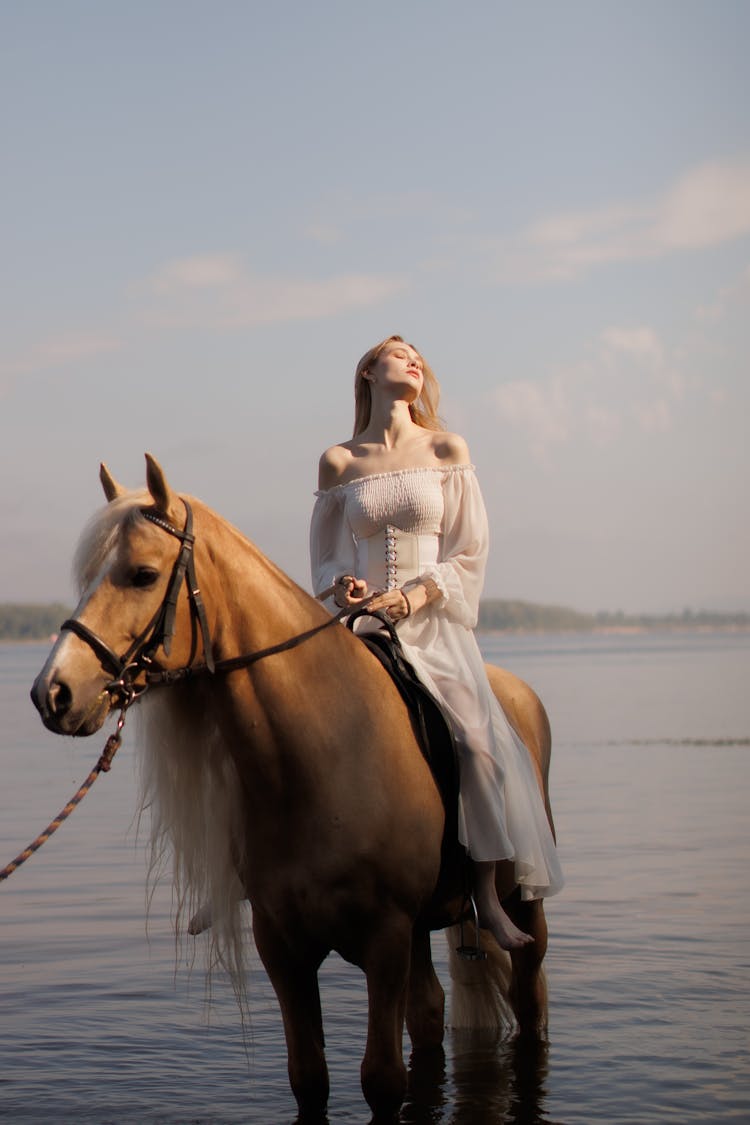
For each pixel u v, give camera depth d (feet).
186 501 13.73
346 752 14.16
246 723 13.73
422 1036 18.21
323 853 13.84
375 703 14.71
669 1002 20.62
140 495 13.35
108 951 25.05
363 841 13.94
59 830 42.50
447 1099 16.35
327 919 13.94
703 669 211.82
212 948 14.67
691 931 25.73
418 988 18.29
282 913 14.01
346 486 17.31
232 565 13.70
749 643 575.38
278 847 13.97
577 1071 17.35
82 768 65.36
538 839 16.72
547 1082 16.93
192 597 13.12
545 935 18.54
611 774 58.08
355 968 24.34
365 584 16.51
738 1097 16.16
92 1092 16.92
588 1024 19.51
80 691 12.31
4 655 588.09
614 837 39.29
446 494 17.25
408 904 14.40
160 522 13.05
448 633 16.70
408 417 17.85
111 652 12.55
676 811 45.44
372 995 14.11
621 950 24.17
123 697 12.76
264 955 14.35
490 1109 15.97
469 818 15.39
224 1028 20.02
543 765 18.93
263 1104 16.43
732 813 44.78
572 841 38.58
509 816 16.26
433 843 14.80
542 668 224.94
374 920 14.16
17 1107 16.31
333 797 13.93
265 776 13.87
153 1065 18.13
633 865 33.99
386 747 14.53
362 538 17.24
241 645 13.74
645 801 48.49
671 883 31.22
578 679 171.22
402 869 14.26
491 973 19.10
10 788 55.62
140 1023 20.24
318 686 14.23
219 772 14.19
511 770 16.52
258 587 13.92
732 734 80.28
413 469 17.08
